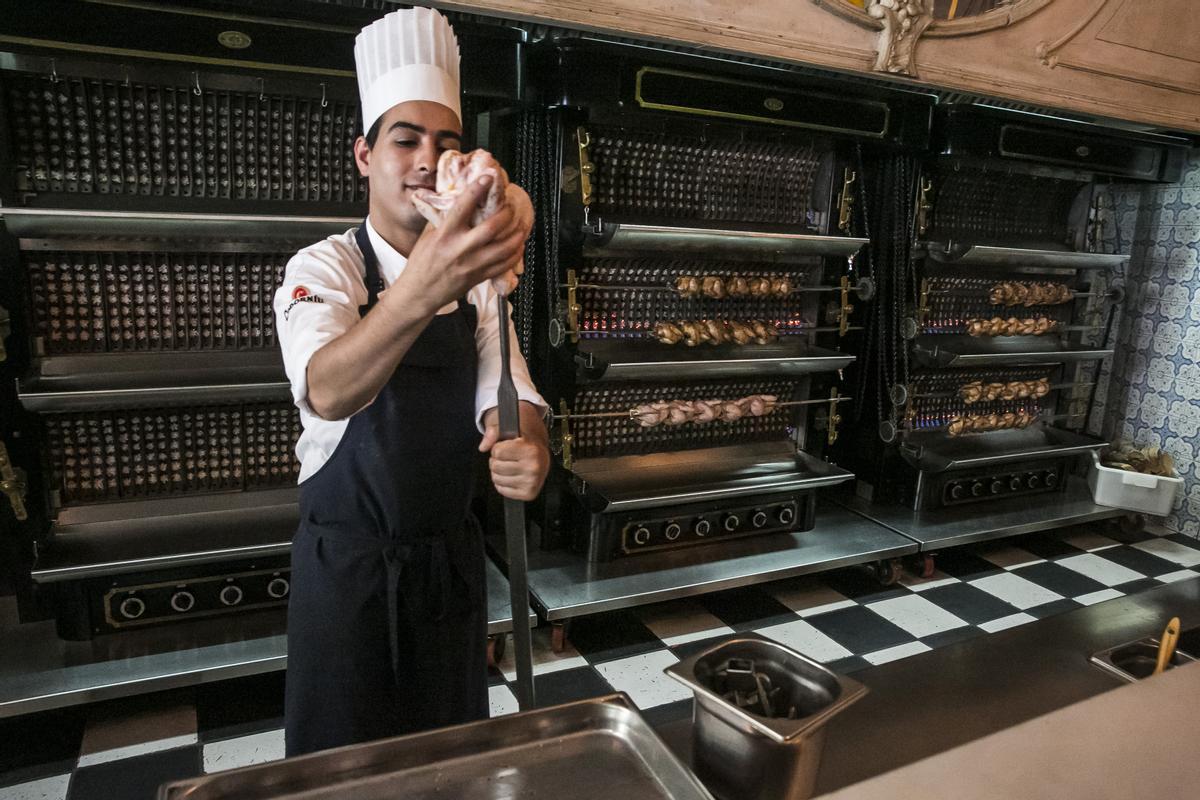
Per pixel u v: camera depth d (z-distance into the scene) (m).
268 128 3.00
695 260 3.89
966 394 4.73
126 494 3.08
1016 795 0.83
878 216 4.52
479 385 1.74
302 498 1.72
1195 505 5.17
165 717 2.94
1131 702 1.03
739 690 1.16
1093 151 4.56
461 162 1.12
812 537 4.27
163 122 2.85
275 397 2.94
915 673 1.50
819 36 3.62
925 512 4.70
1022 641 1.63
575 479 3.61
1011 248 4.32
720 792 1.08
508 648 3.49
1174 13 4.55
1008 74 4.17
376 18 2.83
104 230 2.62
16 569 2.96
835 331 4.32
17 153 2.70
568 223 3.47
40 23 2.42
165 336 3.04
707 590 3.63
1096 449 5.05
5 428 2.78
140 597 2.93
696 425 4.17
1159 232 5.29
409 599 1.67
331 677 1.68
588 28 3.16
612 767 1.04
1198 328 5.10
